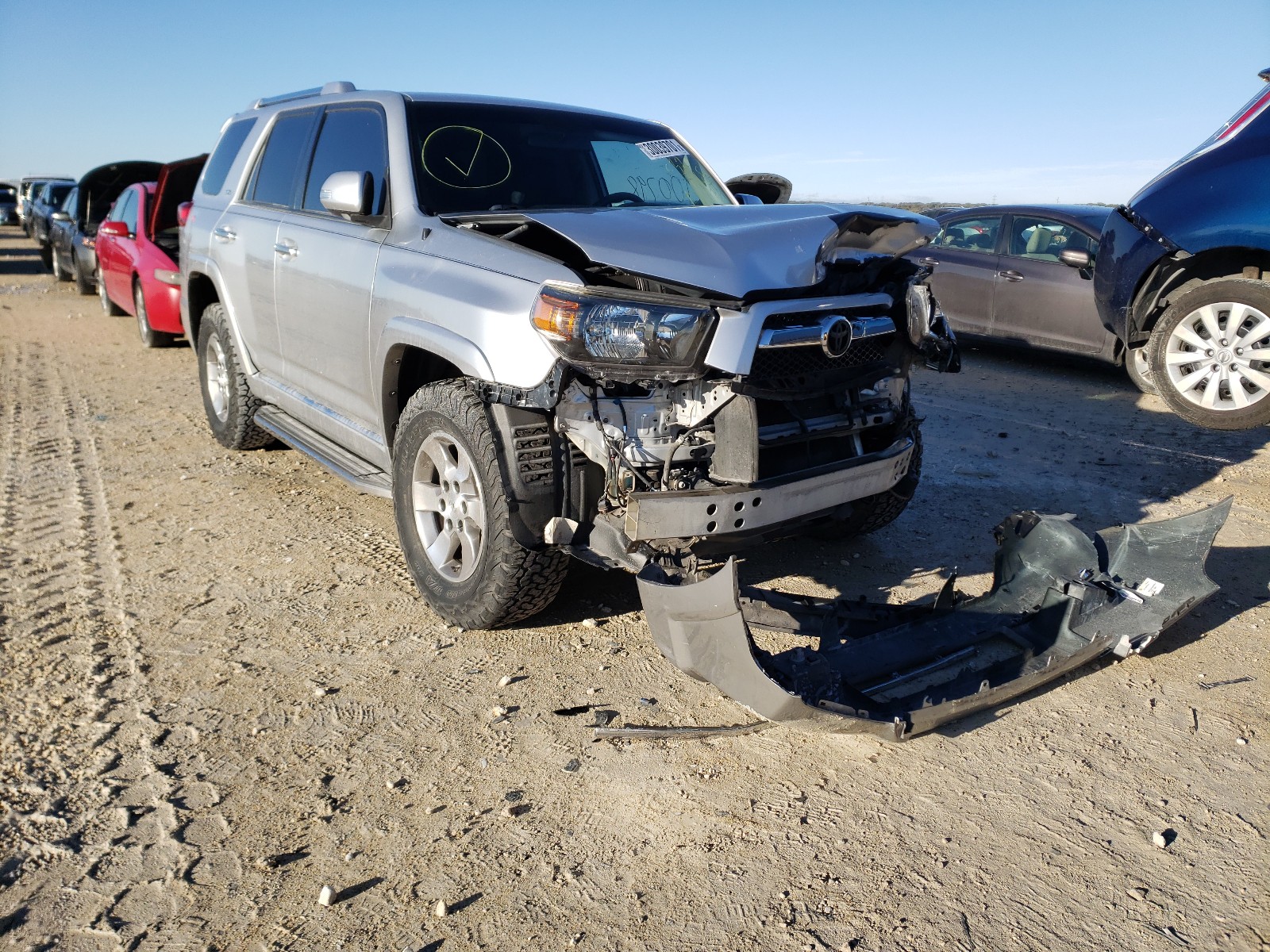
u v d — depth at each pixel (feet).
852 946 6.77
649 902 7.20
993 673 10.03
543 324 9.67
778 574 13.44
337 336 13.67
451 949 6.71
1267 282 19.31
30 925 6.89
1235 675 10.69
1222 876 7.54
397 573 13.56
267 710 9.82
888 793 8.58
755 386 9.52
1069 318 27.02
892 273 11.09
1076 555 11.49
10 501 16.55
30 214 82.48
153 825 8.01
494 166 13.44
